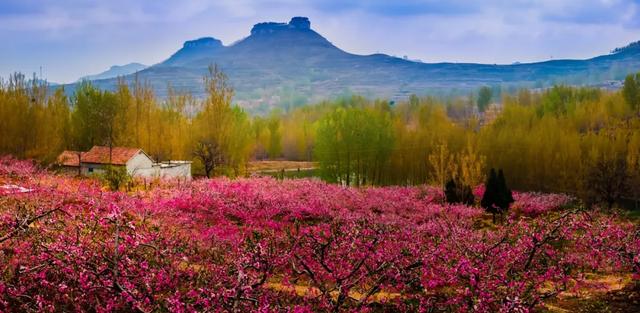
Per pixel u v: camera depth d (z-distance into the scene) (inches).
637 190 2250.2
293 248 606.2
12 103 2237.9
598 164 2182.6
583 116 3543.3
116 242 521.0
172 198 1230.9
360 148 2637.8
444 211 1510.8
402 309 595.5
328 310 541.0
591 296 683.4
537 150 2610.7
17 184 1117.1
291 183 1734.7
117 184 1451.8
